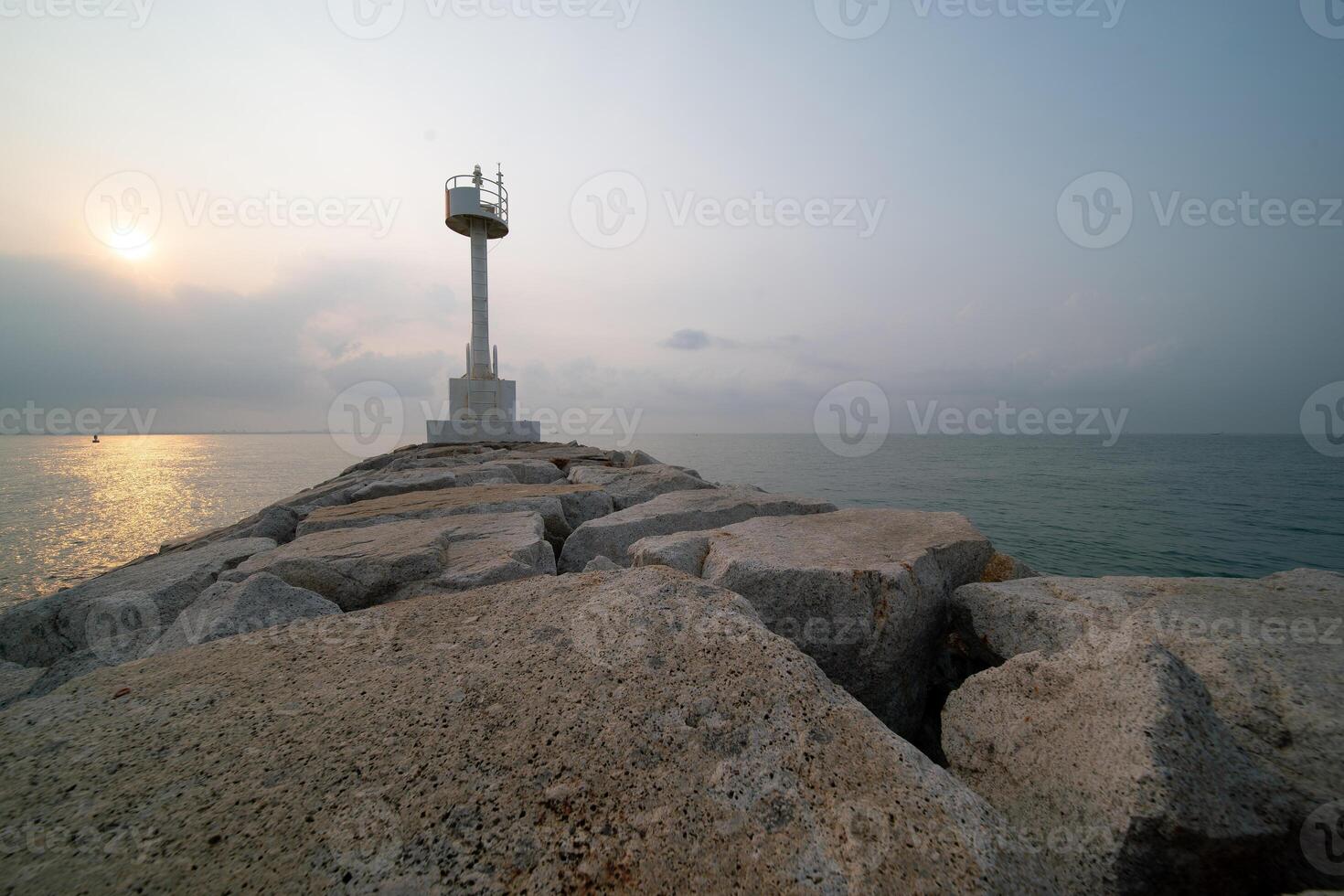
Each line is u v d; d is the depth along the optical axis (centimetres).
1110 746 224
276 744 202
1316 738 239
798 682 231
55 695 237
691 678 234
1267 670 274
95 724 216
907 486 2803
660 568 345
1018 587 402
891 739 204
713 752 198
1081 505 2231
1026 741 251
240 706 226
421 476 978
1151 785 203
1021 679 275
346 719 216
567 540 624
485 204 2522
